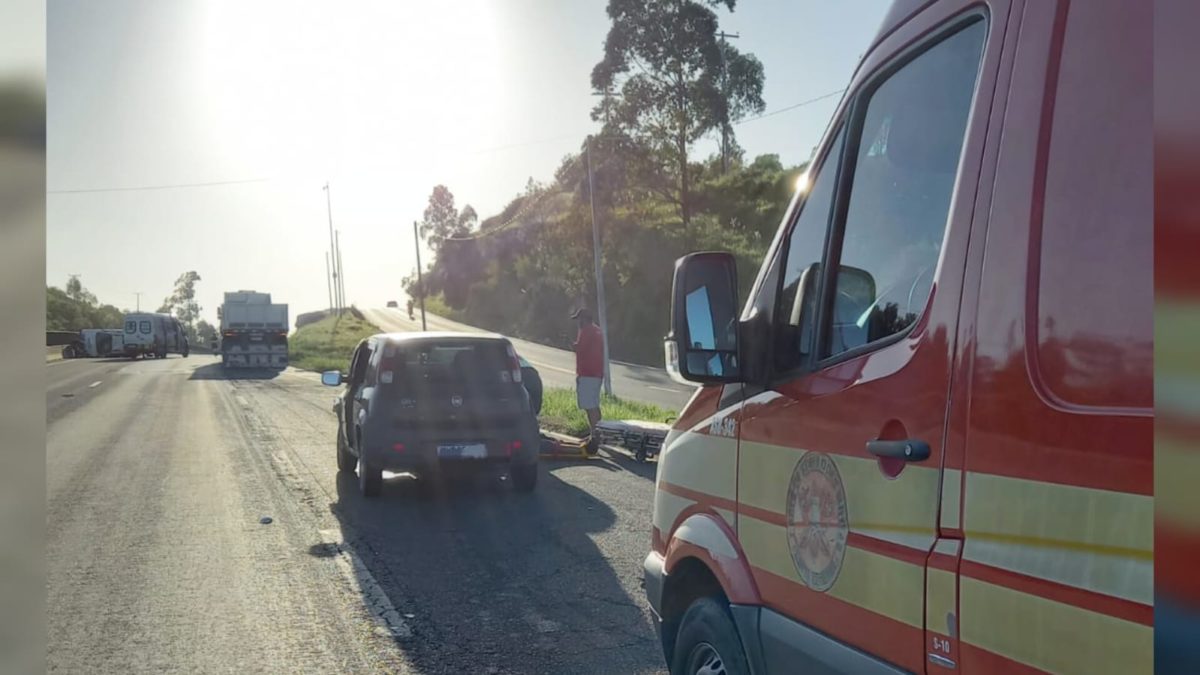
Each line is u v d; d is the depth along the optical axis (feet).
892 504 7.76
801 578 9.17
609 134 165.68
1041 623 6.14
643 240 180.24
